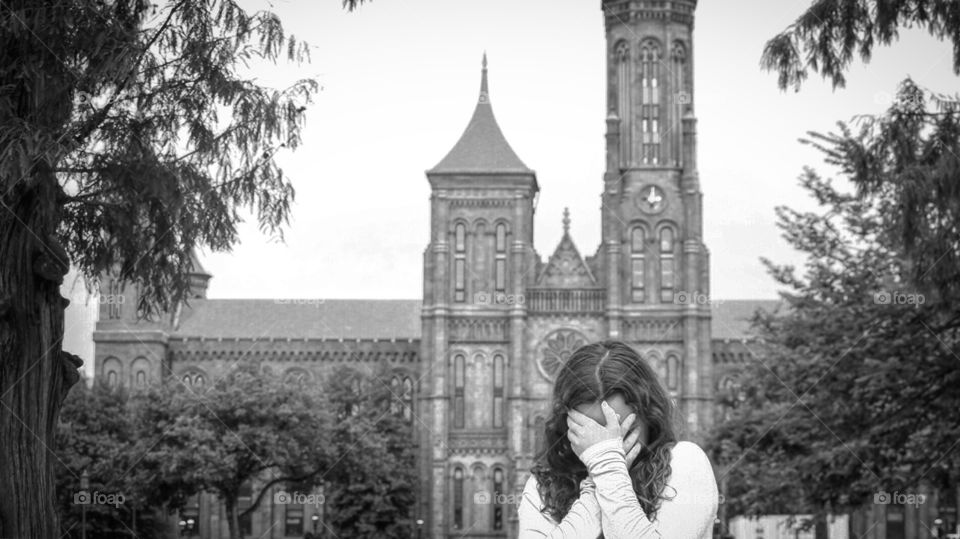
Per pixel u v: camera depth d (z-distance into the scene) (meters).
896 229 24.11
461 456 114.94
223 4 17.78
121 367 125.69
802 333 39.59
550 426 6.21
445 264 116.69
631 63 117.06
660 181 115.75
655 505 5.90
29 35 15.95
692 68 117.31
